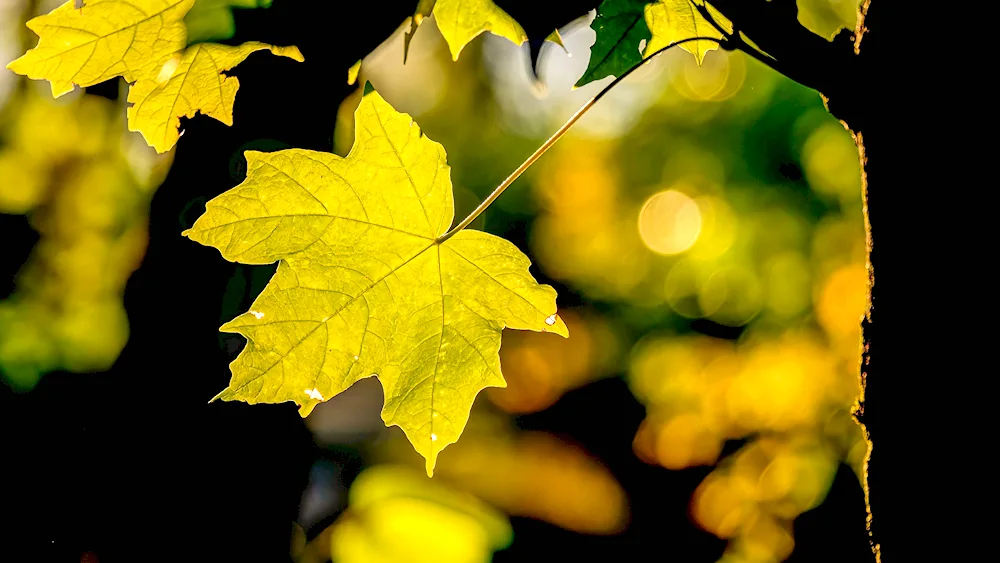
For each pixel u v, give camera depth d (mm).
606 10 1496
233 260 1339
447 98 10406
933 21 1094
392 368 1490
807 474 5840
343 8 1289
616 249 8195
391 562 3955
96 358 5504
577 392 7941
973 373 1017
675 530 6332
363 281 1414
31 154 5359
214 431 2631
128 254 2984
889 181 1126
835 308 6250
